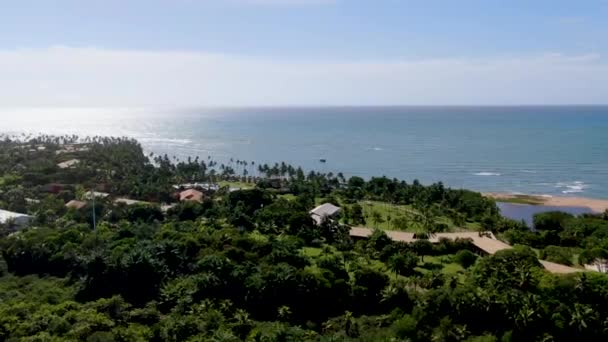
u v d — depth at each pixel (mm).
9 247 105750
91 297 88312
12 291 89938
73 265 99438
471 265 98062
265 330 74750
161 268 92688
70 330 69250
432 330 75500
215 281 86000
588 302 76188
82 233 113188
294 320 80250
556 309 74250
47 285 93438
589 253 100938
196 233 109750
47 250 103438
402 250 104688
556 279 79812
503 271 83875
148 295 88312
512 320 74250
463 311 76625
